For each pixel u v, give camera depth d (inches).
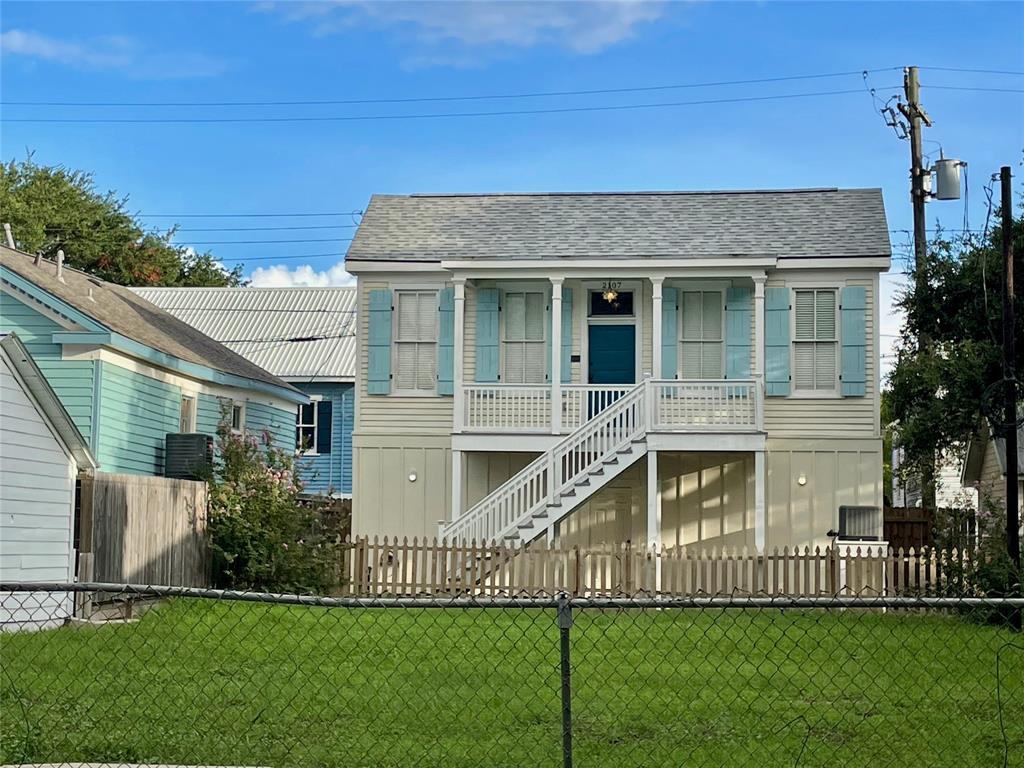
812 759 378.6
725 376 1077.1
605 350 1104.8
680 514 1079.0
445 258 1085.8
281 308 1857.8
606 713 439.8
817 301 1069.1
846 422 1057.5
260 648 565.3
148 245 2423.7
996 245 975.0
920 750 389.7
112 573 777.6
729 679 508.4
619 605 306.7
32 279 952.9
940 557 844.6
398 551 929.5
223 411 1198.3
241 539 925.2
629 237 1096.2
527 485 1032.2
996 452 1087.6
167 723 409.7
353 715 431.8
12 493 691.4
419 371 1104.8
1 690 450.9
